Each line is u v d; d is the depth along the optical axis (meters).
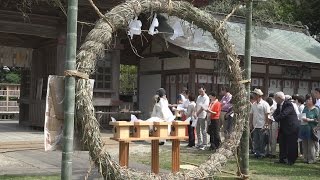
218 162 6.64
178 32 8.15
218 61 7.51
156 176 5.89
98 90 17.53
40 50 18.34
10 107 26.45
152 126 7.90
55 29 16.50
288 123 10.84
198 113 13.23
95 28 5.61
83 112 5.20
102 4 15.67
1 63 18.02
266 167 10.22
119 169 5.51
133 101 22.69
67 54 5.12
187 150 12.98
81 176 8.43
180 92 18.84
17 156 11.29
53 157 11.12
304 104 12.41
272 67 20.78
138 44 20.36
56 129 5.30
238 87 7.21
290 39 23.25
